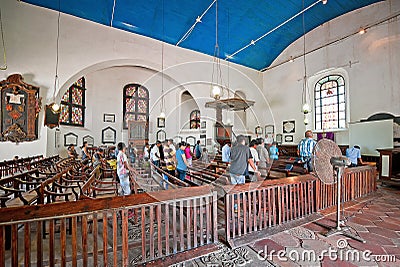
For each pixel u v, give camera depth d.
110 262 2.24
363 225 3.08
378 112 7.77
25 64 6.43
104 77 11.39
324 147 3.10
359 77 8.38
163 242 2.64
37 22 6.64
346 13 8.78
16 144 6.46
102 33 7.69
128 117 10.53
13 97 6.12
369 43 8.10
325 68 9.55
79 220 3.32
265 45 10.46
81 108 10.70
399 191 5.05
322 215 3.42
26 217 1.66
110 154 8.80
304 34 9.78
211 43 9.38
